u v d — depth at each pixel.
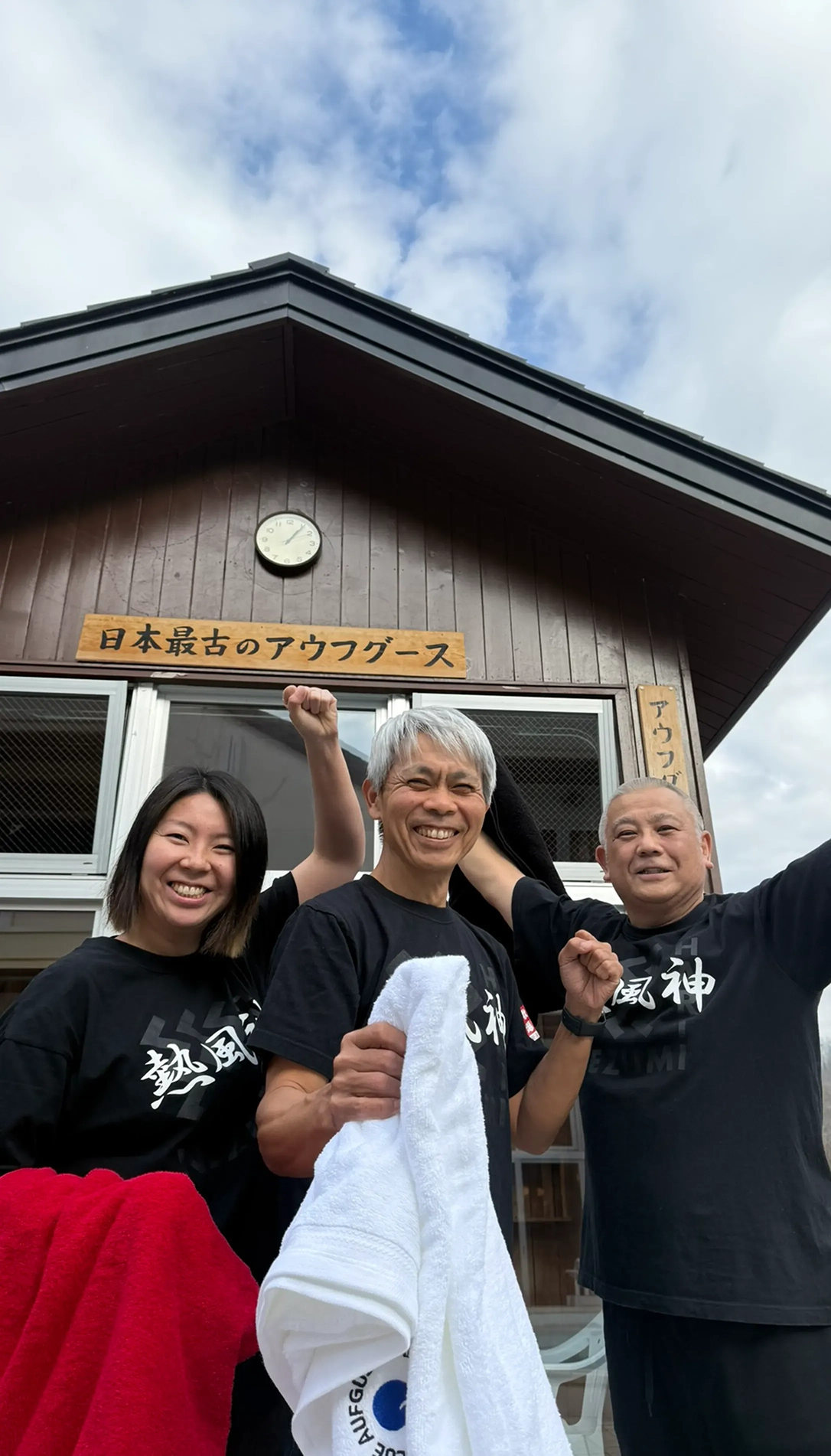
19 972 3.44
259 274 3.18
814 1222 1.32
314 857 1.50
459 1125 0.76
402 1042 0.82
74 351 3.01
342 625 3.30
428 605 3.39
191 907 1.23
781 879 1.52
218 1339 0.80
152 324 3.09
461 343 3.22
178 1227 0.82
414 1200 0.71
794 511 3.17
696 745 3.29
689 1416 1.26
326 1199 0.71
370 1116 0.78
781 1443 1.19
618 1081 1.47
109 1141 1.09
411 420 3.42
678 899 1.64
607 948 1.20
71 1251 0.80
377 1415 0.66
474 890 1.77
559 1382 2.44
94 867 2.87
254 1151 1.18
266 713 3.26
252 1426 1.05
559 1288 2.60
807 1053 1.44
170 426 3.42
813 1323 1.24
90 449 3.37
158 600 3.25
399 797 1.25
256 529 3.41
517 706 3.28
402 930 1.19
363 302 3.22
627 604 3.51
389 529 3.50
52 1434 0.71
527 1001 1.66
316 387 3.47
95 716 3.10
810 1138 1.40
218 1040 1.19
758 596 3.50
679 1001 1.48
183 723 3.21
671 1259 1.31
